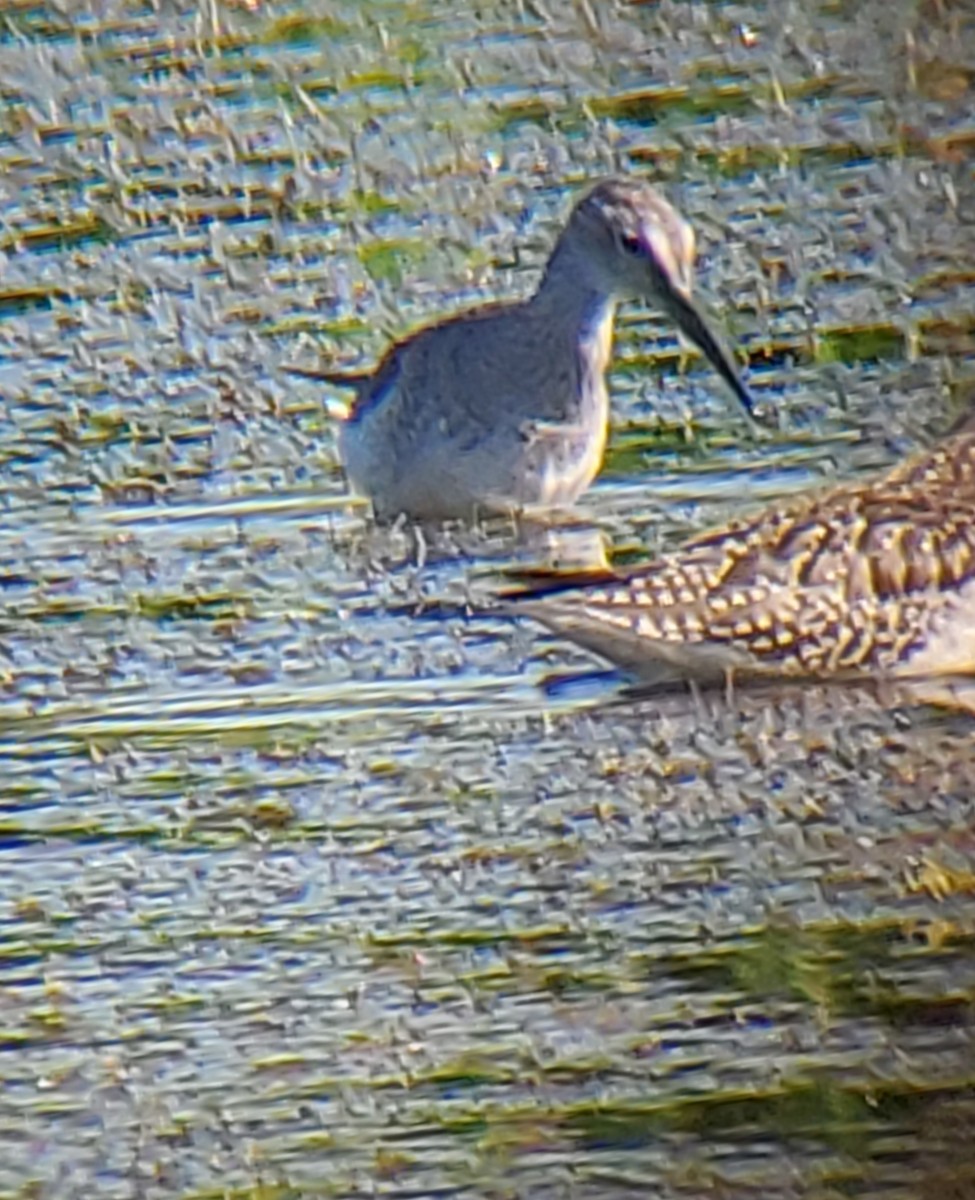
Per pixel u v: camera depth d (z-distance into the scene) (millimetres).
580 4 17750
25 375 14281
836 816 10438
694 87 16797
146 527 12797
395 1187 8484
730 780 10711
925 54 16875
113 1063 9156
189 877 10156
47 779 10742
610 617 11273
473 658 11594
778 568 11422
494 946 9688
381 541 12688
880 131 16234
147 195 16125
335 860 10219
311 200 15945
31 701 11336
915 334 14258
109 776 10773
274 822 10477
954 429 12273
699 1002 9328
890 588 11422
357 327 14688
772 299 14633
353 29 17797
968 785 10633
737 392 12922
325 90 17062
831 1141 8625
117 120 16938
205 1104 8945
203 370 14336
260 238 15609
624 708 11219
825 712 11320
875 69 16797
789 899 9898
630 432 13523
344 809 10539
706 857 10188
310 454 13555
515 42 17438
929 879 10000
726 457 13266
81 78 17438
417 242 15461
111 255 15516
